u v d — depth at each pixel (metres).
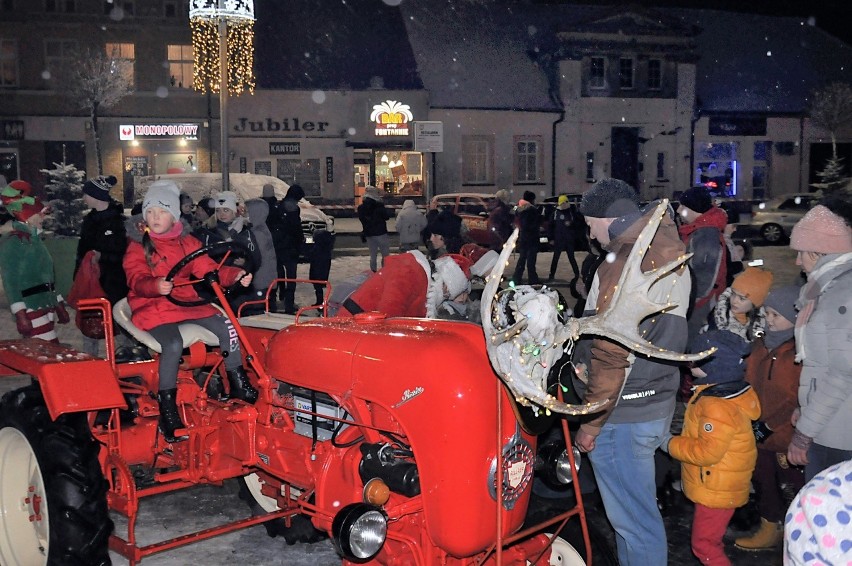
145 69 32.59
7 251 6.00
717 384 3.73
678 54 35.88
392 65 33.72
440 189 33.97
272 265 9.27
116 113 32.56
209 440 4.09
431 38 35.34
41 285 6.12
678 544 4.50
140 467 5.03
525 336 2.80
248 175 23.70
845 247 3.45
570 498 4.75
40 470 3.71
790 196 23.27
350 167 33.19
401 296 4.14
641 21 35.25
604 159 35.75
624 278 2.93
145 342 4.12
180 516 4.88
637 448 3.38
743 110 36.59
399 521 3.22
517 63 35.56
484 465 2.96
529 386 2.78
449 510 2.96
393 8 35.66
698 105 36.28
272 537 4.54
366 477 3.23
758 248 22.12
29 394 3.94
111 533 3.77
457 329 3.23
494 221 16.56
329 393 3.33
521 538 3.16
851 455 3.43
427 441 2.98
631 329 2.89
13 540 4.00
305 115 32.78
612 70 35.34
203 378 4.66
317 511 3.45
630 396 3.35
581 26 34.88
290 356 3.55
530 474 3.15
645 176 36.28
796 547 1.63
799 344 3.57
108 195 6.71
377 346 3.20
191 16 14.61
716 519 3.76
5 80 32.38
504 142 34.47
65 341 9.58
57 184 19.28
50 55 32.47
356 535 2.89
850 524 1.57
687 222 6.07
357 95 32.91
